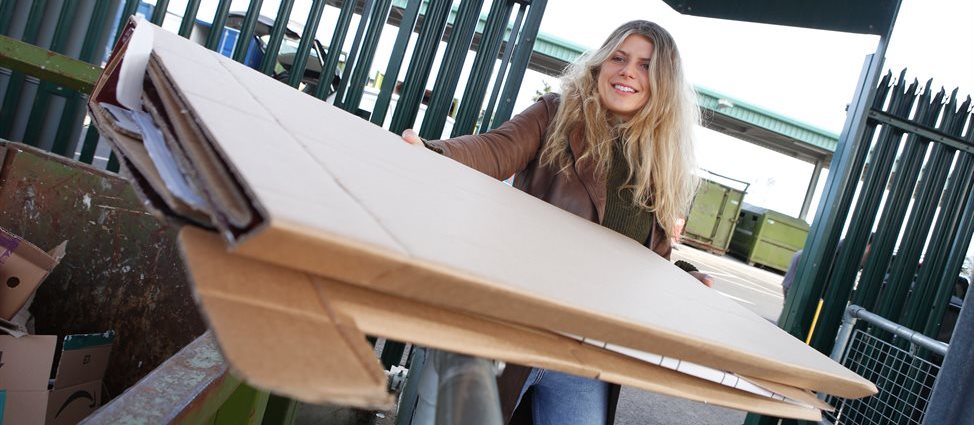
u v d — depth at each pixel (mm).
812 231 3076
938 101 3057
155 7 2572
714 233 18156
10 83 2621
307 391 339
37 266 1358
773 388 793
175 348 1642
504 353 511
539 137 1754
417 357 1587
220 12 2564
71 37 2635
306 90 5320
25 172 1783
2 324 1249
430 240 512
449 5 2730
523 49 2736
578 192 1676
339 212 454
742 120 19359
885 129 3023
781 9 2662
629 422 3516
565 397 1403
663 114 1696
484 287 478
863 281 3160
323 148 677
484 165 1570
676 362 707
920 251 3184
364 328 431
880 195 3066
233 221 398
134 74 788
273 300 401
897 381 3133
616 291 708
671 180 1743
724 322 854
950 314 3586
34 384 1230
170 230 1694
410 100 2736
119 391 1686
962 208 3193
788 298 3131
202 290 377
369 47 2693
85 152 2795
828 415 3184
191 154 503
